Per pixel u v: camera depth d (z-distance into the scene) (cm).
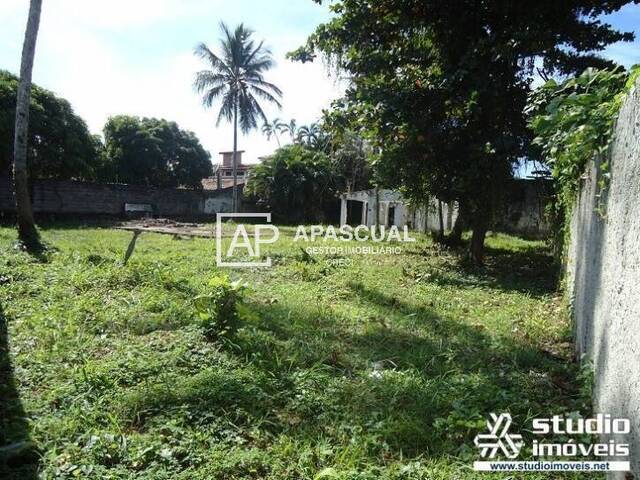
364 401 342
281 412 329
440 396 349
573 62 961
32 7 963
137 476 249
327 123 1079
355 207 2683
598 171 393
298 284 768
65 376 367
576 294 520
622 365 256
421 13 965
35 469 254
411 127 923
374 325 538
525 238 1653
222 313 474
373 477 253
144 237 1437
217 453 271
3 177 1894
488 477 259
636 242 248
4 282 661
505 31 898
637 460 213
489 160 909
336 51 1047
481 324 560
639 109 251
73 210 2161
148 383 351
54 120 2042
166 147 2900
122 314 524
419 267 994
